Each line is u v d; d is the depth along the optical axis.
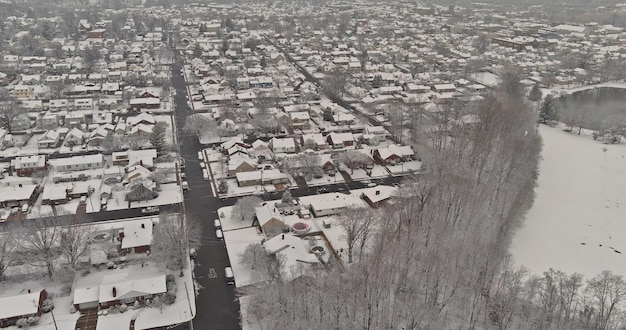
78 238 94.62
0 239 96.94
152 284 87.00
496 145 144.25
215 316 83.44
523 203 120.44
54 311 83.88
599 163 155.25
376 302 77.50
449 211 108.31
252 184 131.12
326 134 171.38
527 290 85.12
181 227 97.94
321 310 77.62
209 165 143.50
